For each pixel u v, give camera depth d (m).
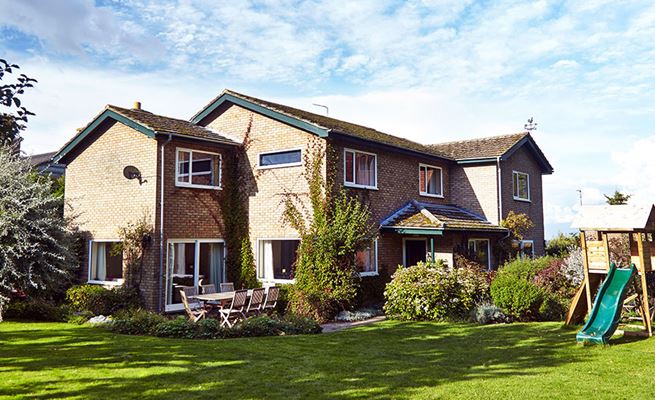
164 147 16.17
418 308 14.72
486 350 10.29
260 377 7.90
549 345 10.71
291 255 17.09
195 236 17.00
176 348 10.12
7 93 5.09
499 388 7.32
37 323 13.95
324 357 9.48
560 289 15.61
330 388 7.34
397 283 15.55
